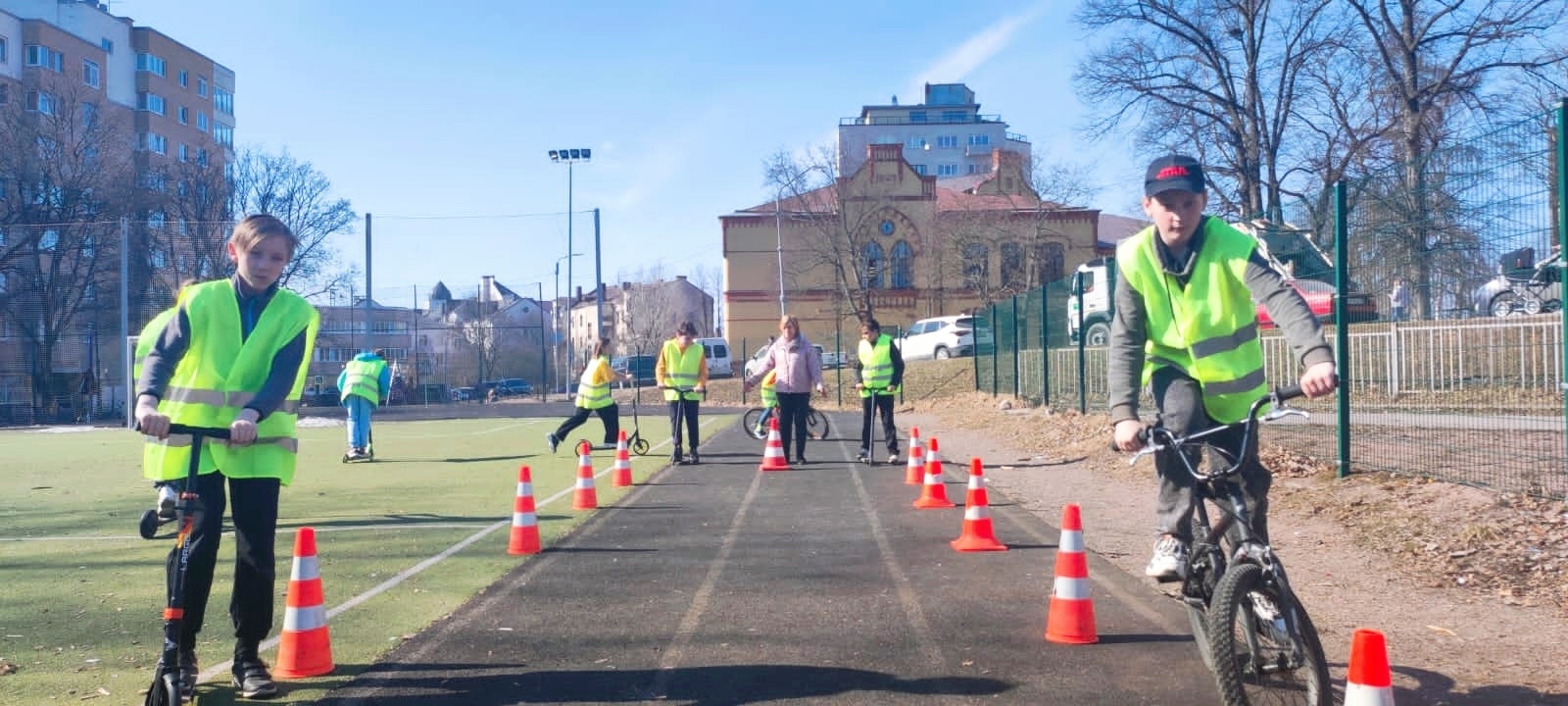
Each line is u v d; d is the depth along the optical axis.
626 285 96.44
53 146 45.22
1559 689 4.78
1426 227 9.39
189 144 72.56
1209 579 4.19
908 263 56.84
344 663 5.34
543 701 4.76
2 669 5.28
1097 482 12.26
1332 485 9.75
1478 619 6.01
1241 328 4.22
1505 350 12.07
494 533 9.30
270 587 4.82
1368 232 9.98
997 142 108.44
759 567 7.69
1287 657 3.88
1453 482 8.77
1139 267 4.31
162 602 6.81
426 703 4.73
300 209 49.19
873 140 108.19
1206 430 4.11
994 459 15.42
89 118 47.12
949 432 21.19
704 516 10.23
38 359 43.03
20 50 59.00
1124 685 4.89
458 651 5.53
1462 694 4.73
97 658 5.49
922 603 6.53
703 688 4.92
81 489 13.80
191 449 4.52
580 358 100.62
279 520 10.30
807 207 53.12
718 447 18.44
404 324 60.38
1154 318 4.32
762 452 17.33
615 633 5.87
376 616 6.29
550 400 49.44
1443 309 9.27
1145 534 8.90
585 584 7.12
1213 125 34.31
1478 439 10.06
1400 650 5.44
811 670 5.18
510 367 63.59
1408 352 13.28
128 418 30.16
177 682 4.33
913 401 31.70
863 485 12.59
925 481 10.74
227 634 5.96
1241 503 3.97
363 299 49.91
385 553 8.35
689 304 90.94
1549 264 8.23
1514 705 4.58
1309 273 11.98
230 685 4.98
